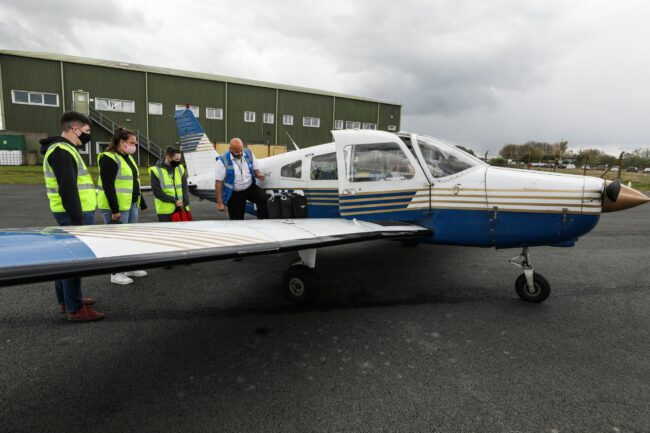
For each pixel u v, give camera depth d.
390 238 3.45
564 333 2.90
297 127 29.94
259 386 2.16
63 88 23.12
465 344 2.71
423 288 3.96
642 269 4.75
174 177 4.56
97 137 24.14
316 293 3.43
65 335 2.78
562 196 3.33
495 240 3.61
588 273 4.56
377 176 4.00
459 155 3.80
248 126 28.23
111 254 1.88
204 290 3.85
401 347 2.66
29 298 3.51
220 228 2.90
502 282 4.18
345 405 1.99
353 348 2.64
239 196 4.95
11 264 1.59
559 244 3.51
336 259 5.19
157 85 25.25
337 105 31.14
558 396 2.08
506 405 2.00
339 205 4.19
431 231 3.79
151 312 3.26
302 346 2.66
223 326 2.99
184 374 2.28
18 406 1.96
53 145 2.68
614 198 3.17
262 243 2.52
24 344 2.63
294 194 4.80
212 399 2.03
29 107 22.75
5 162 21.72
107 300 3.53
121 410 1.93
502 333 2.89
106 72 23.92
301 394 2.08
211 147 6.55
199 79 26.27
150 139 25.45
